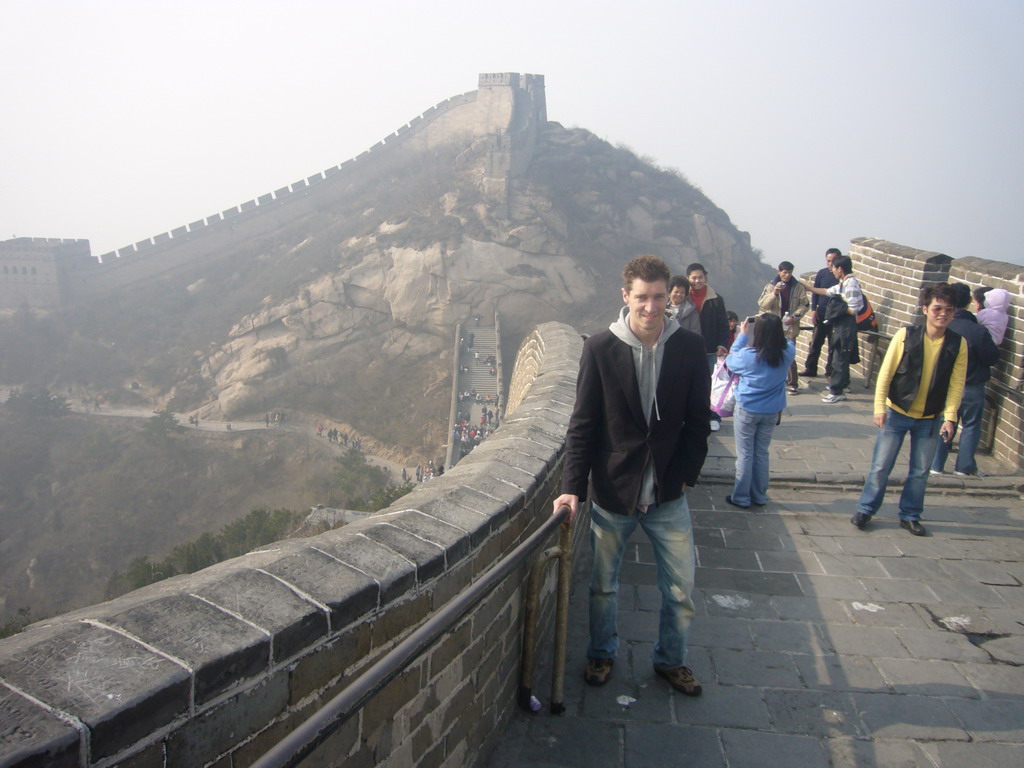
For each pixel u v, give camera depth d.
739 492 6.00
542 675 3.69
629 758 3.15
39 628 1.61
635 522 3.45
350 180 89.94
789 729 3.37
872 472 5.55
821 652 4.02
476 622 2.76
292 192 87.31
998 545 5.37
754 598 4.61
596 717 3.40
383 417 74.12
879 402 5.32
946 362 5.16
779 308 9.41
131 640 1.48
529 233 81.88
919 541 5.42
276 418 75.06
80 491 67.69
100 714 1.28
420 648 1.87
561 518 3.08
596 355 3.20
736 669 3.84
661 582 3.52
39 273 79.69
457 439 65.81
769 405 5.80
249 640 1.60
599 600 3.56
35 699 1.27
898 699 3.61
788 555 5.19
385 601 2.08
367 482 63.38
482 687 2.89
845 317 8.88
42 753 1.18
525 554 2.67
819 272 10.05
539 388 5.31
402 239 80.56
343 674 1.92
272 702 1.68
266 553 2.10
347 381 77.19
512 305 80.25
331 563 2.04
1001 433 7.21
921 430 5.38
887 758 3.20
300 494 66.25
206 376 77.69
